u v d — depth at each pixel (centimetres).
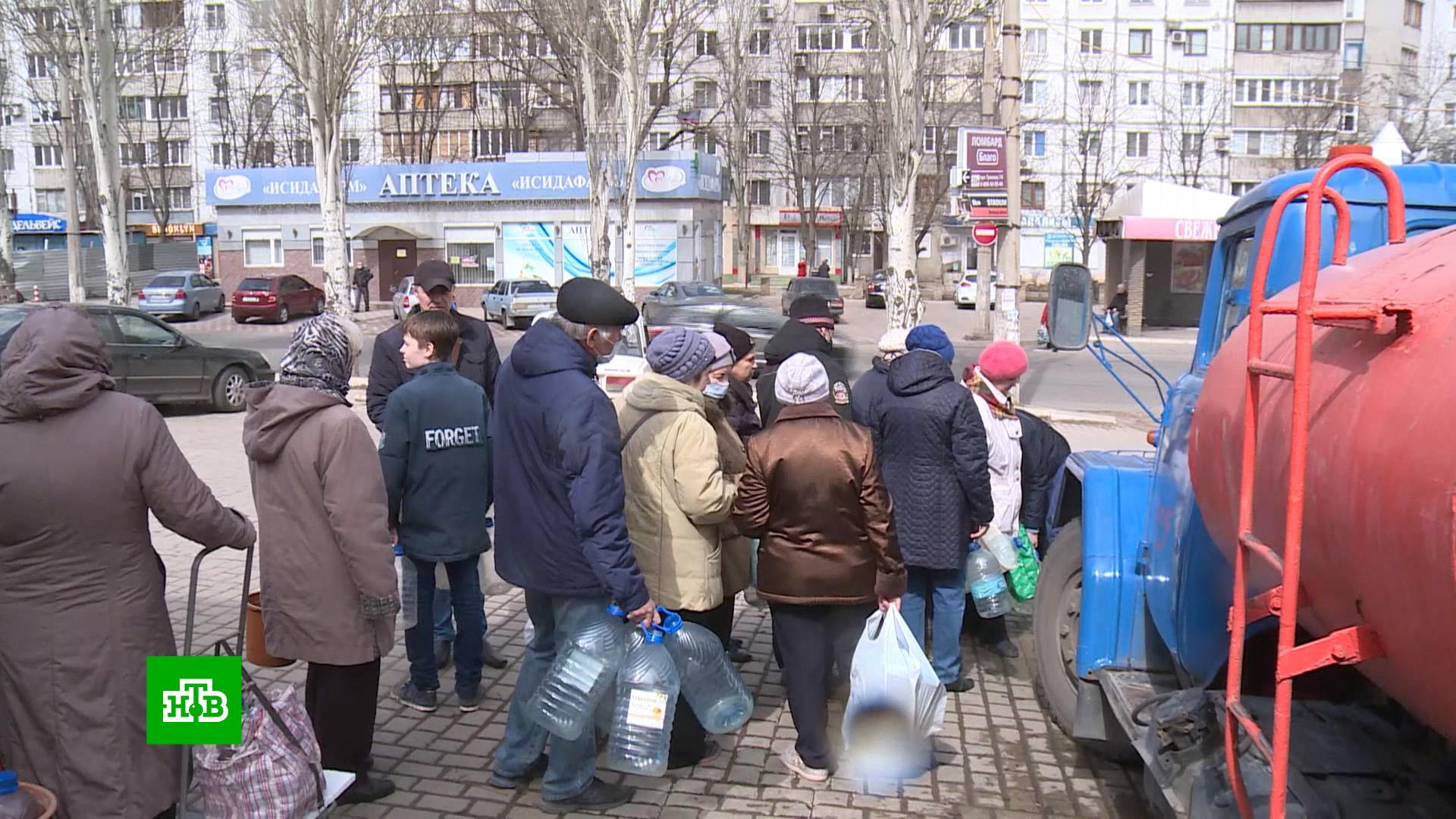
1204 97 5744
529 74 4241
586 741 394
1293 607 201
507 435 389
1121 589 407
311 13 2122
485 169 4147
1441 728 193
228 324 3509
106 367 312
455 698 500
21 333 296
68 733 295
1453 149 1858
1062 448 579
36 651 293
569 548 379
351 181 4238
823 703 425
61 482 290
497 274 4203
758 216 6028
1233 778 238
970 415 479
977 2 2095
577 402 364
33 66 4888
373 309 4009
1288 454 220
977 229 1612
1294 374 201
